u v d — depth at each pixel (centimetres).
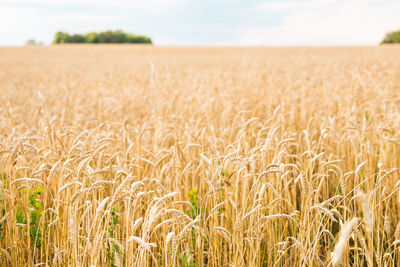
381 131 546
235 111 809
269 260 326
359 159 522
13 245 330
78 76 1839
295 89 1087
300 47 6131
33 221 366
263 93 1006
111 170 322
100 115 769
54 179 422
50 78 1777
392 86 996
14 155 346
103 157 358
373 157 528
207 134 563
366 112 754
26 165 408
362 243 280
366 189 436
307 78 1232
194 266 325
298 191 500
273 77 1181
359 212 404
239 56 3725
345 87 1062
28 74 2006
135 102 913
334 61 2377
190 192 388
